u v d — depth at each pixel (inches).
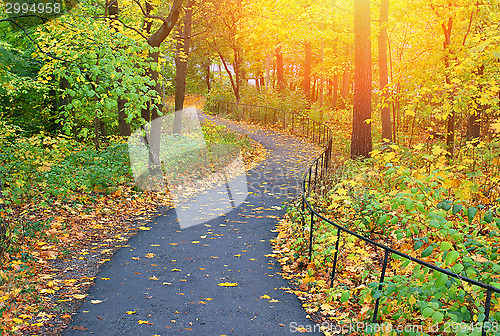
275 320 170.7
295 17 864.9
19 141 438.6
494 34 332.8
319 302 188.1
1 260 204.2
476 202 240.4
